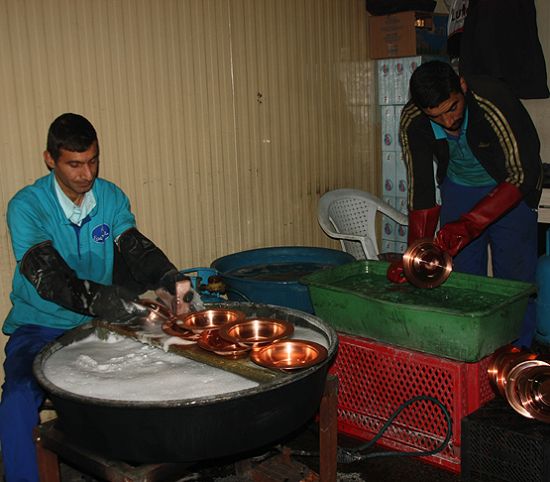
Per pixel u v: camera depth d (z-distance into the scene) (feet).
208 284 11.09
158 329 7.82
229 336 7.26
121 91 11.34
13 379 7.78
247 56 13.07
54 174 8.83
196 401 5.83
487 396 9.14
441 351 8.83
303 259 12.92
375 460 9.65
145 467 6.30
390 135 15.58
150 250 9.15
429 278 9.70
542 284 13.08
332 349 6.91
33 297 8.77
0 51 10.04
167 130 12.03
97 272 9.30
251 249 13.57
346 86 14.96
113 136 11.35
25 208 8.39
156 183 12.02
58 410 6.48
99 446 6.30
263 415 6.22
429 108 9.45
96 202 9.08
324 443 7.86
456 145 10.75
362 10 15.05
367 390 9.90
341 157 15.11
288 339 7.22
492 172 10.59
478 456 8.31
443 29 15.07
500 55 13.75
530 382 8.30
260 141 13.53
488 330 8.54
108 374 6.95
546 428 8.02
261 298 10.71
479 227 9.89
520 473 7.98
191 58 12.20
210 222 12.92
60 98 10.67
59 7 10.52
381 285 10.30
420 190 10.94
